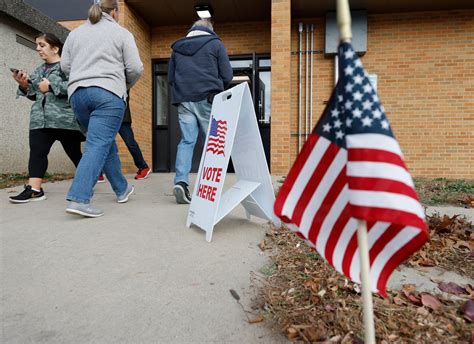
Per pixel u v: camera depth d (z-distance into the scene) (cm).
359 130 107
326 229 127
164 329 145
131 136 604
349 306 159
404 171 105
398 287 184
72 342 136
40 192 398
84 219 314
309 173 128
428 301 162
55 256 224
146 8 767
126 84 357
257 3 737
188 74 382
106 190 486
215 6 750
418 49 753
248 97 274
